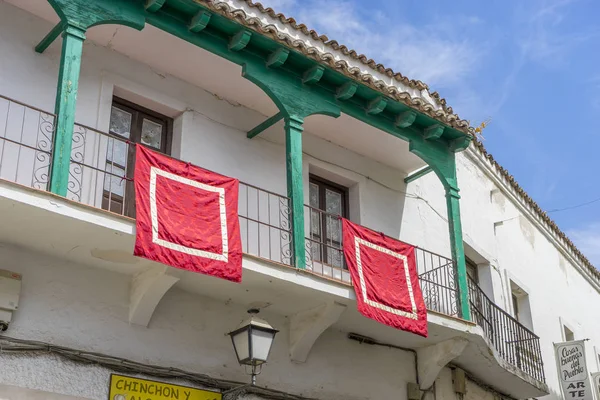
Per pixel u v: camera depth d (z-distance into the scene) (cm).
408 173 1456
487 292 1614
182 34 1065
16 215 863
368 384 1202
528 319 1752
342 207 1352
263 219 1198
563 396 1747
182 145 1151
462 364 1347
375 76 1471
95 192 998
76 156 991
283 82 1146
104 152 1070
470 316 1268
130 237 917
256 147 1238
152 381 973
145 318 993
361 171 1375
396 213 1408
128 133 1124
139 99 1136
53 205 860
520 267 1772
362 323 1173
